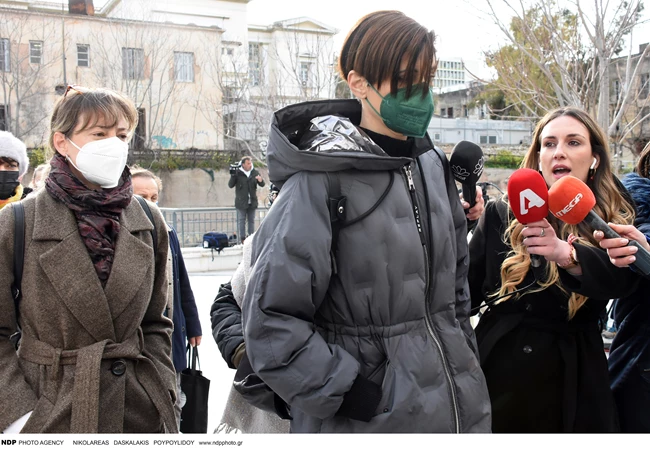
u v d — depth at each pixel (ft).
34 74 93.97
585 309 8.17
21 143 11.68
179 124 105.29
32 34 94.89
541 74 33.24
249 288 5.86
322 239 5.76
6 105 94.99
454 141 100.01
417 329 6.12
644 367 7.94
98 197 7.36
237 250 43.34
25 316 7.22
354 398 5.65
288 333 5.60
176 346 12.46
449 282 6.43
